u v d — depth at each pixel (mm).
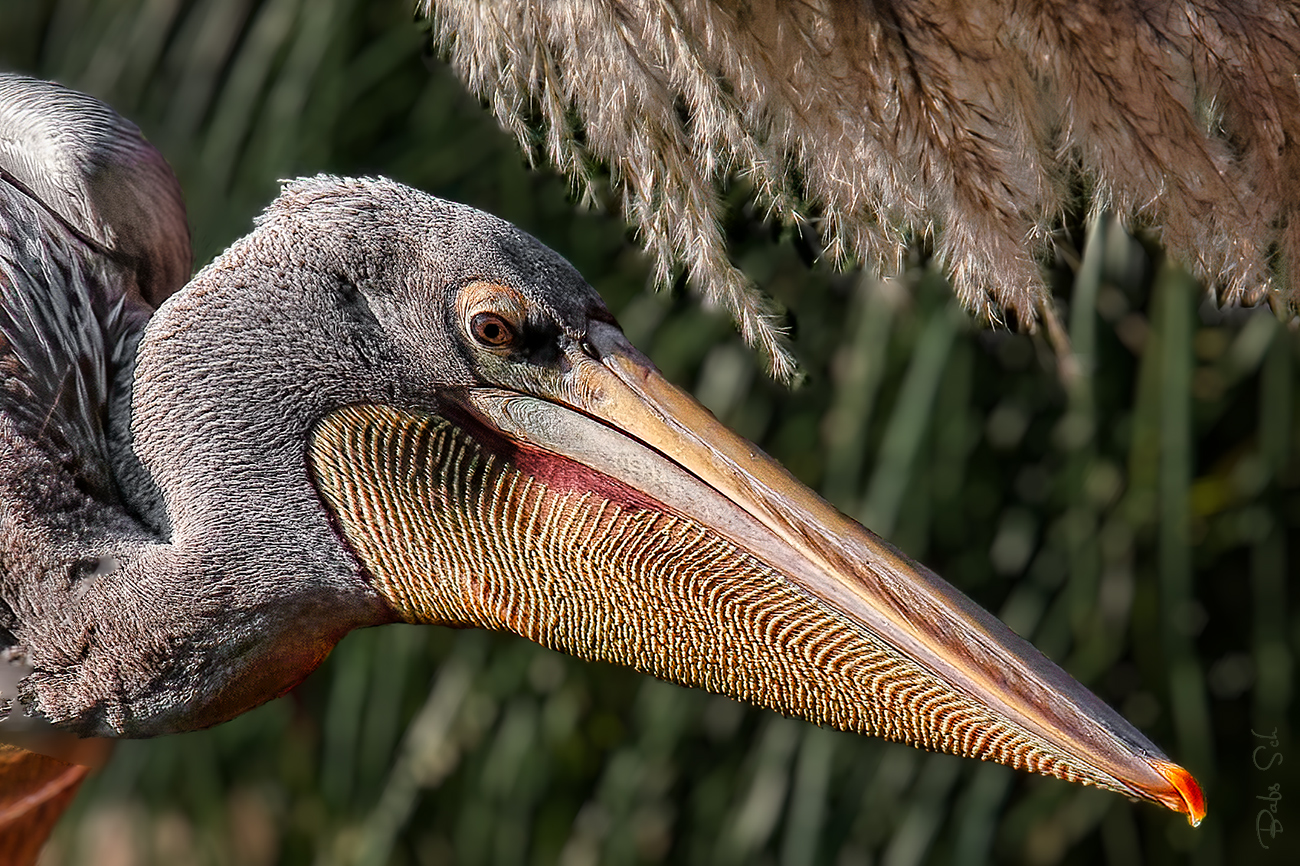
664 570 5543
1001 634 5516
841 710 5543
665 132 5504
